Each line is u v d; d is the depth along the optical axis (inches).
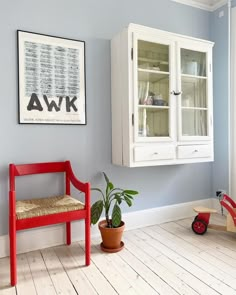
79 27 81.9
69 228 79.7
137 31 77.5
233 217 82.0
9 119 72.5
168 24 99.0
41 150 77.1
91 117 84.6
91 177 85.0
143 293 55.1
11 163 73.0
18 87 72.9
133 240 82.6
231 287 57.0
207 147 92.4
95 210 73.9
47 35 76.3
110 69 87.4
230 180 104.3
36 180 76.9
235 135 102.1
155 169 98.1
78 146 82.7
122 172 90.7
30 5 74.4
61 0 78.8
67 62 79.5
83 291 56.0
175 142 85.7
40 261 69.2
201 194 110.1
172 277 61.1
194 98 92.2
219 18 106.3
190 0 103.0
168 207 100.7
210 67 92.6
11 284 58.2
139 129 80.7
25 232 75.1
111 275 62.3
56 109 78.4
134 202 93.7
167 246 78.0
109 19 86.8
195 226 87.6
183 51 87.9
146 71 81.2
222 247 77.1
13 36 72.3
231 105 103.4
